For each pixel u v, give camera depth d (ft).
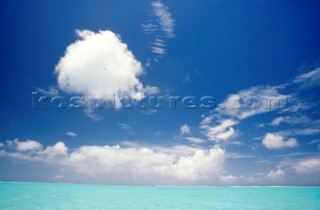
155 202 61.87
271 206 58.65
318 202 64.39
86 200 61.52
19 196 63.98
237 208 55.93
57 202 57.52
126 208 53.62
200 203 61.57
